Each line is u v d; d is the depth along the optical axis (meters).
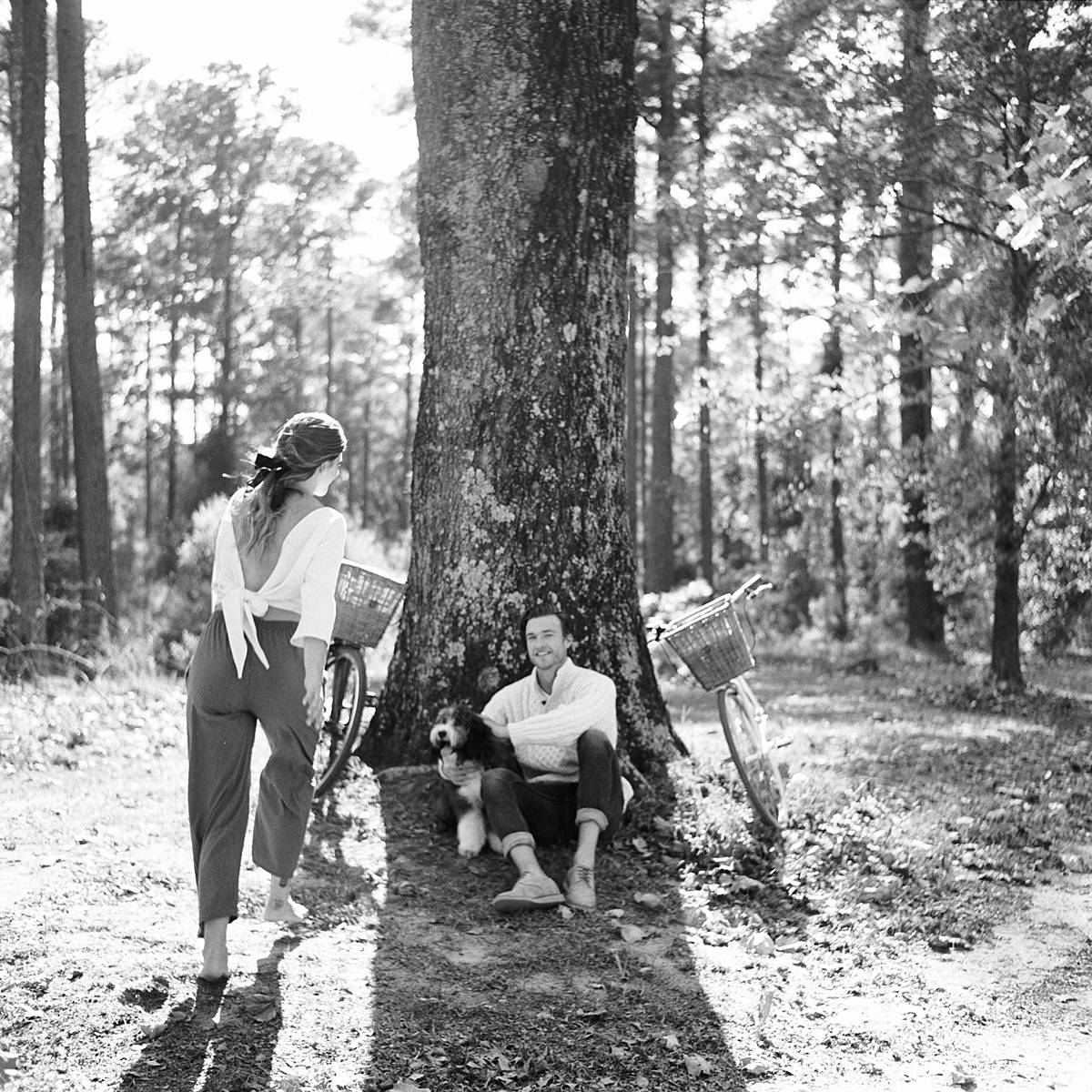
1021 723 11.35
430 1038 3.61
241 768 3.89
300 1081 3.31
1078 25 12.02
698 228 15.21
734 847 5.55
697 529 47.28
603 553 6.50
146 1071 3.31
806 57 12.91
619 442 6.61
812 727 10.25
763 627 28.81
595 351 6.50
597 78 6.53
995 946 4.82
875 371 15.34
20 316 16.39
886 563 24.28
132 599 22.53
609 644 6.48
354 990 3.89
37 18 16.59
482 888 4.94
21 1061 3.30
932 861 5.85
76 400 16.09
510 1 6.43
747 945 4.59
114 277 42.34
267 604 3.91
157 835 5.42
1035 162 5.26
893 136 12.56
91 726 8.31
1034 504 13.62
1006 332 11.84
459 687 6.32
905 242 16.30
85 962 3.88
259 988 3.82
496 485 6.36
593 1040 3.69
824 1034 3.84
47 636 17.11
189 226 43.03
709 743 7.96
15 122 21.34
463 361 6.44
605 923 4.65
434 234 6.57
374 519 58.88
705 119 17.94
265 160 43.31
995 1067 3.66
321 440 3.98
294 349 49.69
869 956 4.59
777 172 13.24
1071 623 14.07
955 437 14.69
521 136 6.41
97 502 16.09
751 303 19.25
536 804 5.21
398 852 5.29
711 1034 3.78
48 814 5.73
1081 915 5.27
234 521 3.97
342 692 6.20
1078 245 5.45
